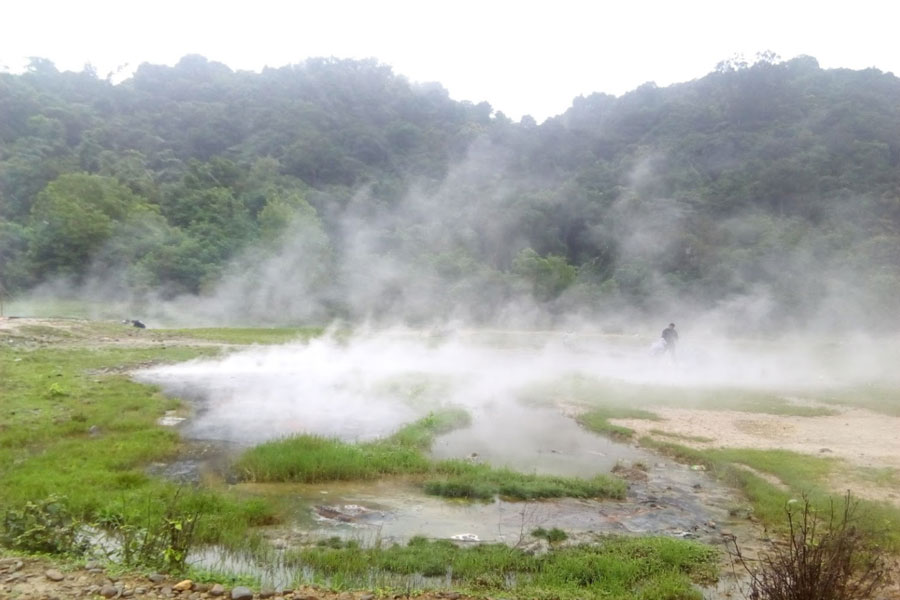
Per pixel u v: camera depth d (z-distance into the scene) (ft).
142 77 349.82
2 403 42.55
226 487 30.35
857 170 220.64
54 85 302.04
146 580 18.45
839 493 30.27
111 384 53.21
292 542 23.84
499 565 21.85
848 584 19.24
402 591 19.16
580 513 28.78
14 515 21.89
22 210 192.13
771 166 229.86
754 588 18.39
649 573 21.83
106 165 223.10
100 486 28.02
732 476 34.65
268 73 374.02
